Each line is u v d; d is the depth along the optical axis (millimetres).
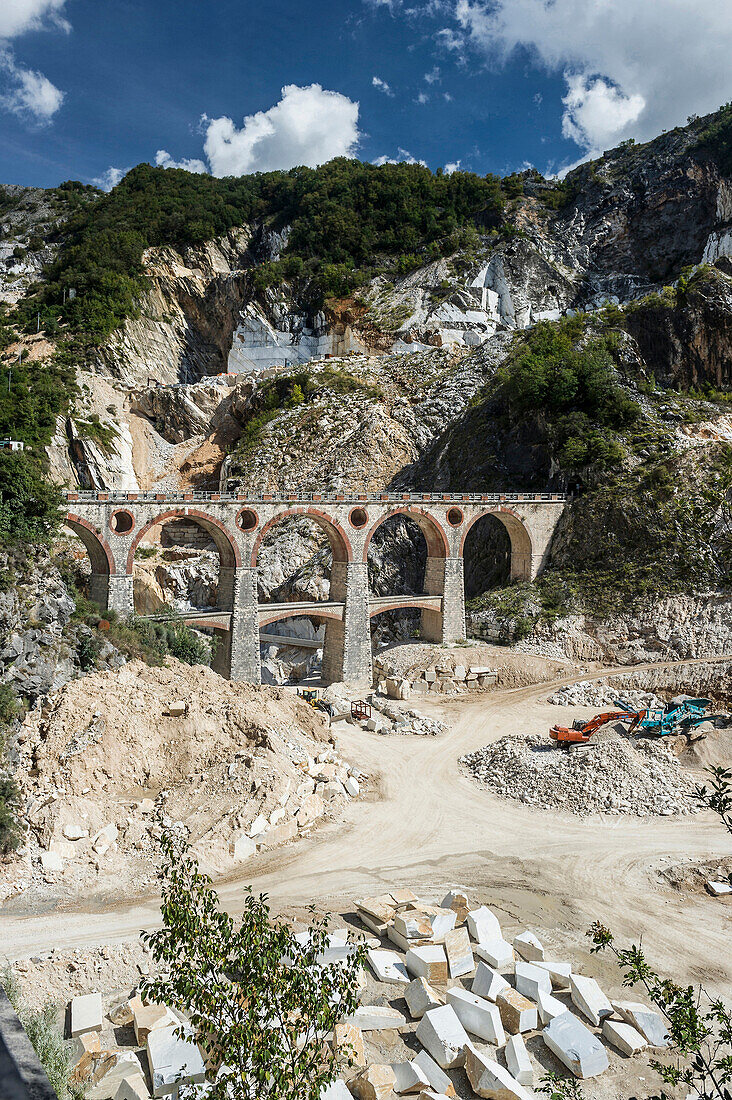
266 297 158750
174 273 167875
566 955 27406
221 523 68375
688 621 72812
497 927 28047
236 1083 12312
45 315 147000
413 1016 22906
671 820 39750
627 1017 22859
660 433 87875
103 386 134250
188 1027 21047
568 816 40688
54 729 38156
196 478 130875
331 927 28406
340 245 174125
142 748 39625
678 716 49812
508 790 44188
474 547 102500
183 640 62312
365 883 32656
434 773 47938
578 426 92188
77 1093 18281
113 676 43656
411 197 183250
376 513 77562
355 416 124625
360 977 24516
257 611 70625
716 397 103812
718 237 154625
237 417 139375
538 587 83562
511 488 99000
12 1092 4238
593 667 74625
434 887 32469
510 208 185000
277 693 52812
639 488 82312
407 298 157500
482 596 88000
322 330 156875
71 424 116625
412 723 58531
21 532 46094
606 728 48719
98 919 28312
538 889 32688
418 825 39438
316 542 105500
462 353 139875
